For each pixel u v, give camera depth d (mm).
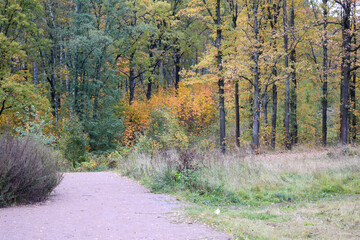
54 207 7348
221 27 20609
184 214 6762
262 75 20734
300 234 5574
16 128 16359
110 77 29734
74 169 19266
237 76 19031
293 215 7301
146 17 34156
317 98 28750
